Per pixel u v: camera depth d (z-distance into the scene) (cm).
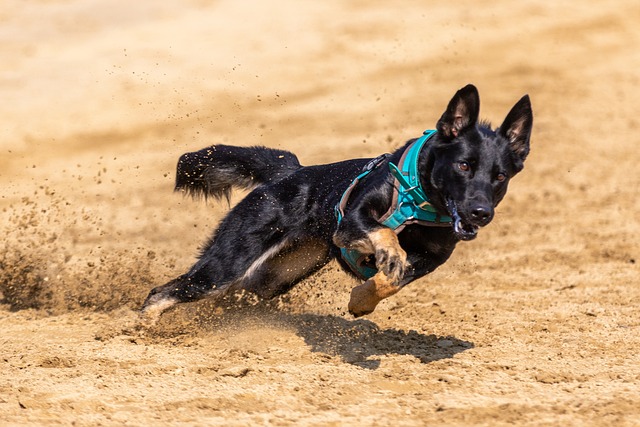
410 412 802
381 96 2869
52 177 2058
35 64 2839
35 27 3194
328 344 1040
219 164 1168
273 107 2705
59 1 3509
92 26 3266
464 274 1446
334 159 2272
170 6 3581
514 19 3778
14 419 759
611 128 2734
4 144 2247
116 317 1155
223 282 1074
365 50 3284
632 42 3628
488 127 972
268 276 1134
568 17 3862
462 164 927
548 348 1034
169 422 762
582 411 800
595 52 3497
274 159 1152
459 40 3484
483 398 840
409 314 1198
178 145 2338
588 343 1052
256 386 871
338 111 2705
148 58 2991
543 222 1847
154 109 2578
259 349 1016
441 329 1120
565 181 2217
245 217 1073
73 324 1122
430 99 2872
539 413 797
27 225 1667
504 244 1666
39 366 937
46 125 2395
